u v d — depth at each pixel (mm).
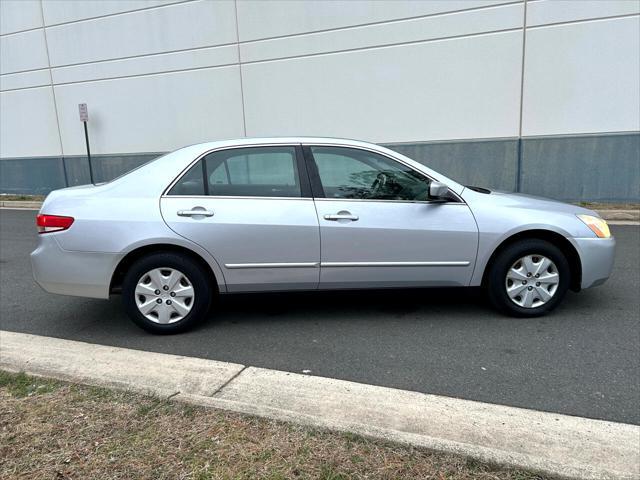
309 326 4449
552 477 2275
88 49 14180
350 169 4305
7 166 16141
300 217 4168
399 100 11258
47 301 5438
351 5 11242
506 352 3811
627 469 2398
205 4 12578
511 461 2371
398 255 4258
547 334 4125
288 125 12383
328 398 3119
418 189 4324
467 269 4332
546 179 10539
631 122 9820
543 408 3002
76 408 2930
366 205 4234
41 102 15203
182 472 2357
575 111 10094
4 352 3924
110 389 3146
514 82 10352
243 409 2867
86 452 2518
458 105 10836
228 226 4121
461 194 4328
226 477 2314
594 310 4648
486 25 10320
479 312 4676
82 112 13812
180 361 3709
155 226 4086
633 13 9398
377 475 2303
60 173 15500
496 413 2934
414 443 2516
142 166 4320
